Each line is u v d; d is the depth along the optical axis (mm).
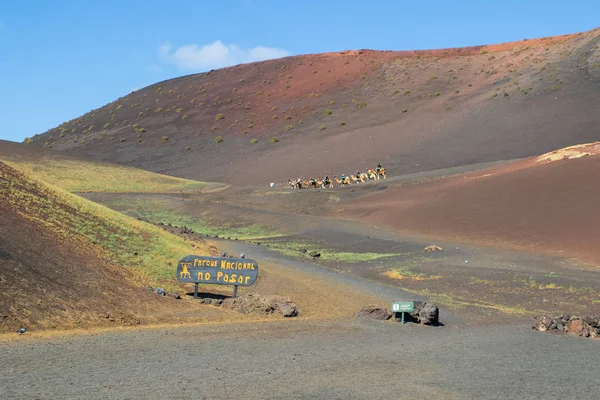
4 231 19031
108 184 81562
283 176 95750
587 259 33812
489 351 15344
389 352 14344
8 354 11484
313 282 28062
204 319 17812
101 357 11836
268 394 9789
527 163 60844
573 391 11297
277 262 35125
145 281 21094
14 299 14789
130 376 10469
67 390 9344
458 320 21281
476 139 93375
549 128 90688
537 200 46531
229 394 9656
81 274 18453
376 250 40156
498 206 47938
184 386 9992
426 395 10391
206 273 21297
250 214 62594
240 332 16031
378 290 27109
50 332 13883
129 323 15961
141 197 73875
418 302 20609
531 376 12500
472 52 153625
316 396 9828
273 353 13328
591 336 18953
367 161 94562
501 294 26094
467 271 30594
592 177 47438
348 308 22359
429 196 57781
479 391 10922
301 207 67938
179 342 13977
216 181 98438
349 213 61344
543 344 16906
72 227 23844
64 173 83125
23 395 8906
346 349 14398
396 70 143375
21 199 24266
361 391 10359
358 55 165875
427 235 46594
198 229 57406
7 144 93750
